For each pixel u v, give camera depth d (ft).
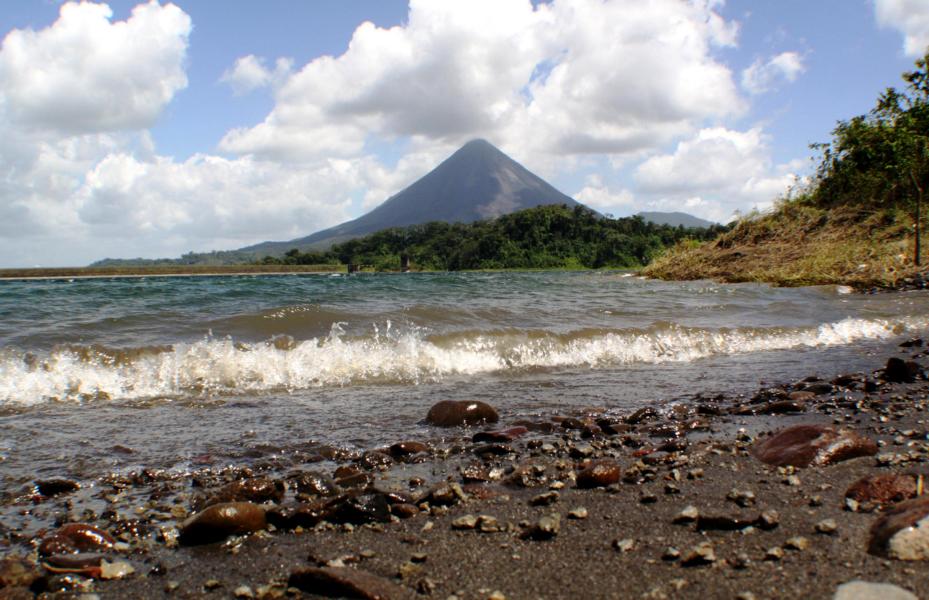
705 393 17.63
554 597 6.29
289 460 11.82
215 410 15.67
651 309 33.83
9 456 11.94
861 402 15.44
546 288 56.34
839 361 22.58
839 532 7.36
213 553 7.98
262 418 14.90
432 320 27.27
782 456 10.83
